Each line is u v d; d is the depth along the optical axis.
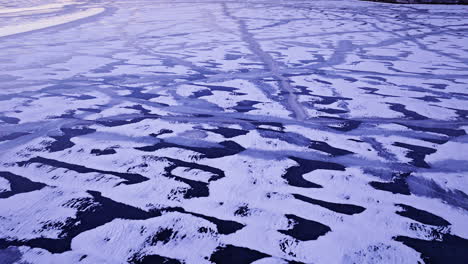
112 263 1.03
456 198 1.37
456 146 1.83
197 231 1.17
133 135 1.96
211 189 1.42
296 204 1.33
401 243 1.13
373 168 1.61
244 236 1.15
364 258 1.06
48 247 1.09
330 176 1.54
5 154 1.71
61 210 1.27
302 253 1.08
